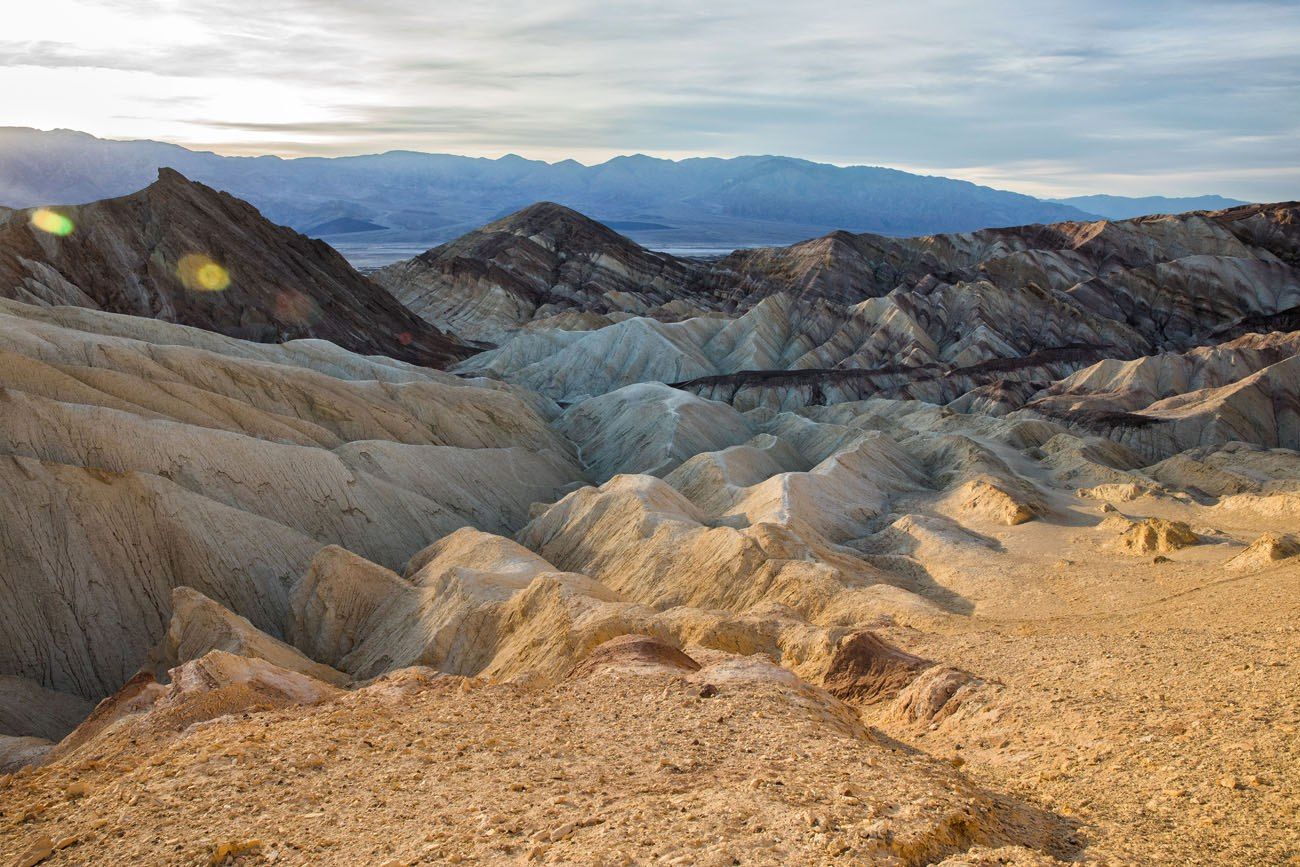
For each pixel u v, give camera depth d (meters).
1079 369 145.38
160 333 95.69
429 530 72.56
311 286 142.75
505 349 155.62
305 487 68.94
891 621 36.25
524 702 19.25
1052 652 21.44
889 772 12.01
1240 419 105.44
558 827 10.29
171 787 13.41
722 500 70.50
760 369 149.88
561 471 94.00
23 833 12.41
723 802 10.52
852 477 72.69
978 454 77.75
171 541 57.56
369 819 11.66
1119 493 67.12
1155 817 10.91
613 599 42.62
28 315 88.19
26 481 56.59
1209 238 196.88
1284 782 11.09
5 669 50.66
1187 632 20.88
